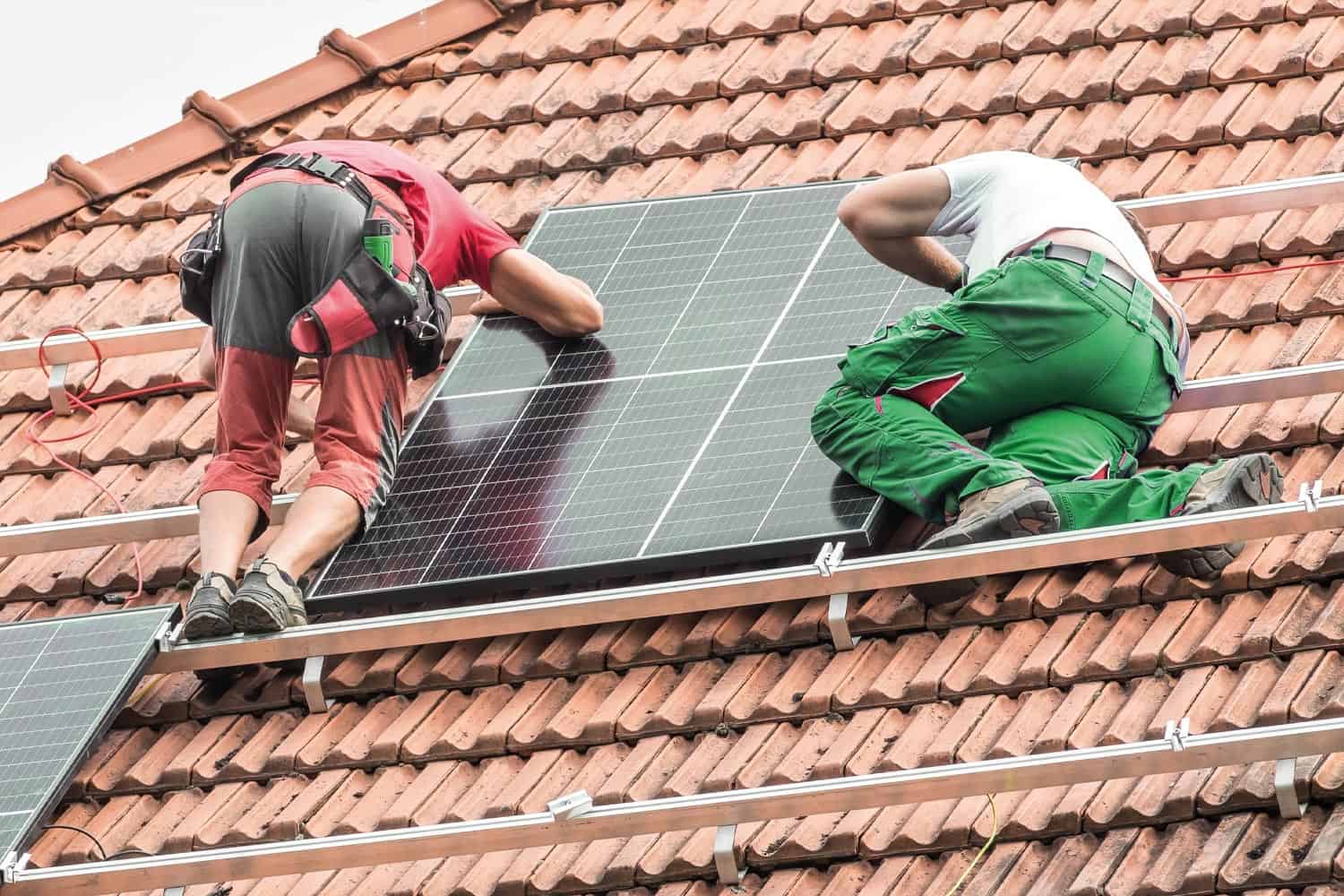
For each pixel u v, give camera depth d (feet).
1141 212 91.25
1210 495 76.13
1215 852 67.67
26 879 73.61
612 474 85.61
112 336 99.04
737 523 81.76
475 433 89.20
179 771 81.61
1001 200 84.28
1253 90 101.65
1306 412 84.53
